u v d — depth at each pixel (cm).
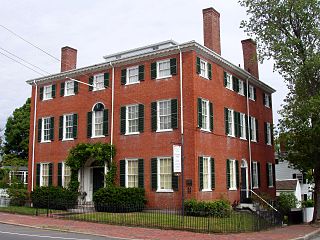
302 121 2695
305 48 2802
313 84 2808
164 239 1603
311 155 2739
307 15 2766
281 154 3036
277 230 2136
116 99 2919
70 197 2855
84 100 3117
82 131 3083
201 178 2495
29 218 2364
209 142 2645
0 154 5134
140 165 2703
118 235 1705
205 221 2080
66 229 1866
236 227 1923
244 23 2972
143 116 2748
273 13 2841
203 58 2700
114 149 2853
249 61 3516
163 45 3219
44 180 3294
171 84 2639
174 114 2588
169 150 2584
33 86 3512
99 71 3067
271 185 3666
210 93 2727
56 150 3231
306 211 3008
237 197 2917
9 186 3578
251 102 3384
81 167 2998
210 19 2900
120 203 2506
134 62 2867
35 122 3438
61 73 3269
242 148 3112
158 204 2575
